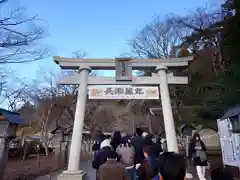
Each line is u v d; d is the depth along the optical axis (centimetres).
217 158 1084
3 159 705
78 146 750
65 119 2997
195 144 768
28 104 3008
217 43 1438
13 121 739
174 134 796
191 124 1411
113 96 838
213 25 1358
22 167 1329
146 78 873
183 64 891
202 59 1730
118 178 354
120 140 635
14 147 2452
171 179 198
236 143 647
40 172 1062
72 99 2577
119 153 534
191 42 1636
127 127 3494
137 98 842
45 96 2652
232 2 1096
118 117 3866
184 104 1884
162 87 858
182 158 211
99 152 500
